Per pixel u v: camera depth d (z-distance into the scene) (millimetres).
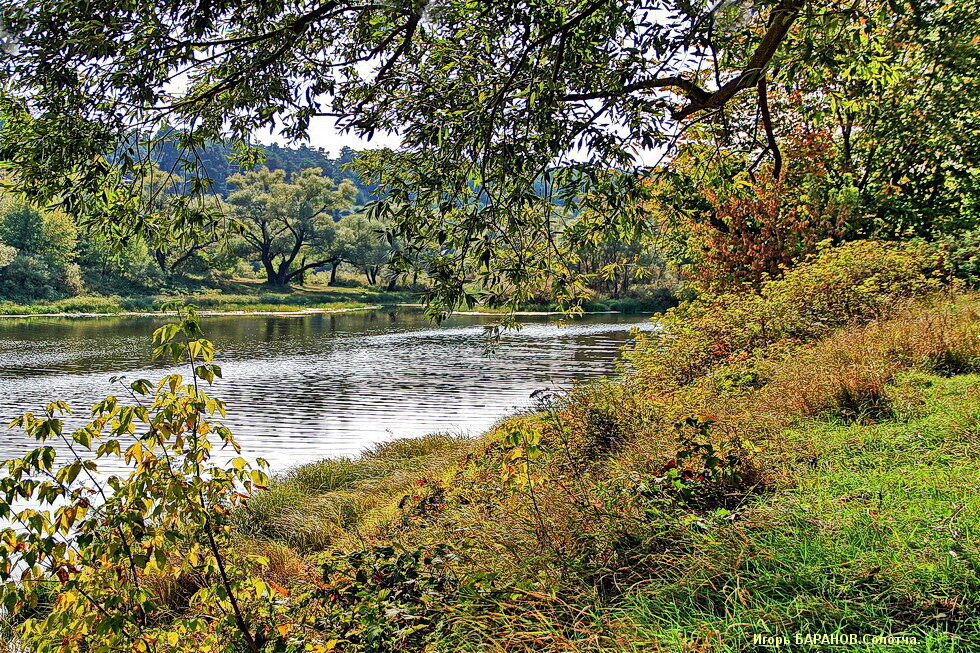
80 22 3949
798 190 14828
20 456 12359
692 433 4816
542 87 3934
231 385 21328
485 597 3441
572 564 3668
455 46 4621
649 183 4270
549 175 4109
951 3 13719
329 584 3752
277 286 84812
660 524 3742
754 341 9883
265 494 8938
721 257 14477
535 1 4266
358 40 4988
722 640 2756
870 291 10359
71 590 2770
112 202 4727
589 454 5617
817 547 3234
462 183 4129
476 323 49656
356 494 9070
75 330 40531
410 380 22391
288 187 84875
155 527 2900
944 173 16312
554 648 2938
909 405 5789
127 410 2881
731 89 4430
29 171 4590
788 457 4723
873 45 5172
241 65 4551
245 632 3076
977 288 12898
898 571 2945
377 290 91625
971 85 14766
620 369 10836
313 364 26547
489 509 4738
